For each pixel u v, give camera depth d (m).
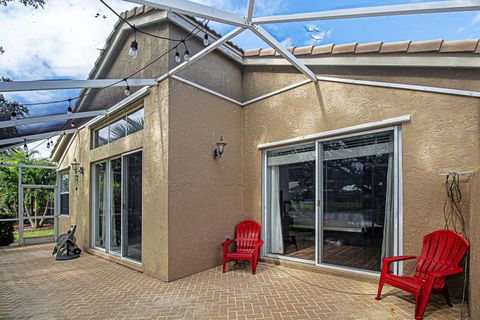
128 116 6.08
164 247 4.64
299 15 3.24
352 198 4.64
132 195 5.77
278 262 5.43
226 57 5.96
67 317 3.38
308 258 5.11
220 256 5.50
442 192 3.79
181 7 2.80
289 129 5.44
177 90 4.90
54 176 15.52
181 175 4.87
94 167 7.39
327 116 4.92
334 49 4.66
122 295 4.02
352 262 4.59
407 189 4.05
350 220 4.64
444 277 3.32
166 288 4.26
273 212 5.73
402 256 3.81
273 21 3.35
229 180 5.82
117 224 6.29
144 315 3.38
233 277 4.72
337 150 4.87
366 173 4.52
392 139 4.29
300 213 5.29
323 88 5.00
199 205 5.15
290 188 5.47
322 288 4.14
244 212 6.05
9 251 7.93
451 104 3.81
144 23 5.10
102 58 6.38
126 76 5.92
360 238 4.53
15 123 5.20
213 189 5.45
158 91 4.98
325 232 4.91
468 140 3.66
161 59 4.95
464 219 3.60
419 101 4.04
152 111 5.10
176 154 4.80
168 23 4.90
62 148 9.92
